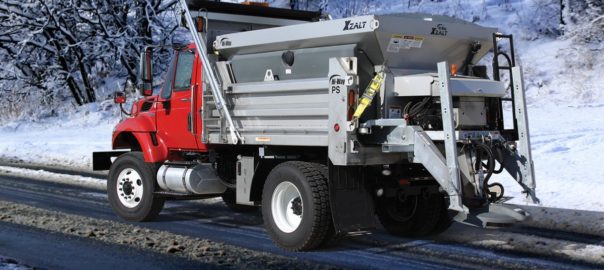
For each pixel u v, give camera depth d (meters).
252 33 7.87
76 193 11.81
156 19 27.67
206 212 10.00
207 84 8.34
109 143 19.81
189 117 8.70
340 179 7.04
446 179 6.65
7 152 19.08
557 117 19.23
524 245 7.39
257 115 7.78
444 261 6.74
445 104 6.75
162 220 9.27
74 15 28.19
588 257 6.80
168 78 9.10
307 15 9.63
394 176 7.55
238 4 8.87
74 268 6.46
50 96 29.72
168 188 8.91
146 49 9.24
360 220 7.09
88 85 29.47
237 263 6.63
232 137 8.02
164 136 9.05
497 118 7.62
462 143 6.98
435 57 7.62
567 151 14.05
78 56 28.98
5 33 28.47
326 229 7.03
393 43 7.11
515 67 7.49
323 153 7.54
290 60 7.61
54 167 16.12
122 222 9.03
